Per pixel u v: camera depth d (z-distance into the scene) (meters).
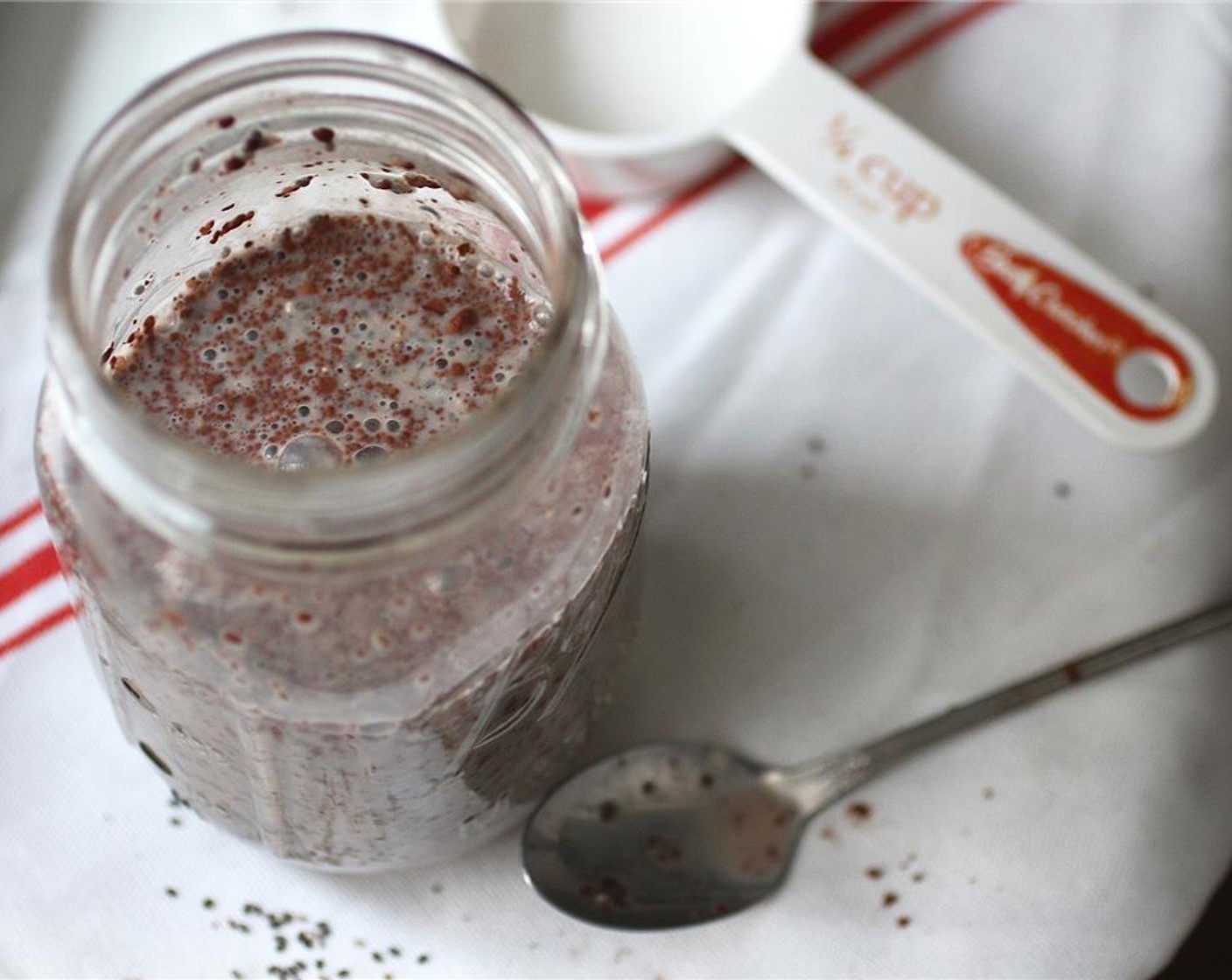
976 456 0.39
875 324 0.40
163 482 0.27
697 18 0.41
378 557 0.27
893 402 0.39
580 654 0.32
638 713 0.37
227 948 0.35
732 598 0.38
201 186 0.31
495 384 0.32
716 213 0.41
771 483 0.39
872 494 0.38
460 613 0.29
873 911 0.35
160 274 0.32
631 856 0.35
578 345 0.27
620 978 0.35
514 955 0.35
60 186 0.40
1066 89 0.42
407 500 0.27
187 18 0.42
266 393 0.32
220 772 0.32
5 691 0.36
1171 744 0.36
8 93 0.41
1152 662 0.37
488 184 0.31
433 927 0.35
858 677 0.37
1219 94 0.41
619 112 0.41
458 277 0.33
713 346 0.39
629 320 0.40
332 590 0.29
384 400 0.32
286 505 0.26
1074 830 0.36
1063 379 0.38
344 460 0.31
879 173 0.39
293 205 0.33
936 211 0.39
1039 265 0.38
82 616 0.32
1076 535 0.38
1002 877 0.35
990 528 0.38
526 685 0.31
